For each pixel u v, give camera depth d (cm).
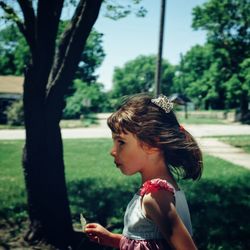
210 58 5119
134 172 145
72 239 552
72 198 861
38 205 541
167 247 137
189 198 845
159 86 1530
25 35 502
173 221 126
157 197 131
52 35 488
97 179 1089
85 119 4850
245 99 4678
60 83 512
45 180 535
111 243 171
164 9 1494
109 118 148
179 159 146
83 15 488
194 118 5891
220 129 3419
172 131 144
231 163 1429
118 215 730
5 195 894
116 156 146
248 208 763
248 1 4384
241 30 4500
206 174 1172
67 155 1650
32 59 500
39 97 511
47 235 541
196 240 577
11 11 512
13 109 4009
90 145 2069
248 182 1034
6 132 3142
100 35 688
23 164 546
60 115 533
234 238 587
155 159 144
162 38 1516
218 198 847
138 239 138
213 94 4841
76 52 500
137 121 141
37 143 527
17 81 4784
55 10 479
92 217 716
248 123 4462
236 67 4603
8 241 561
